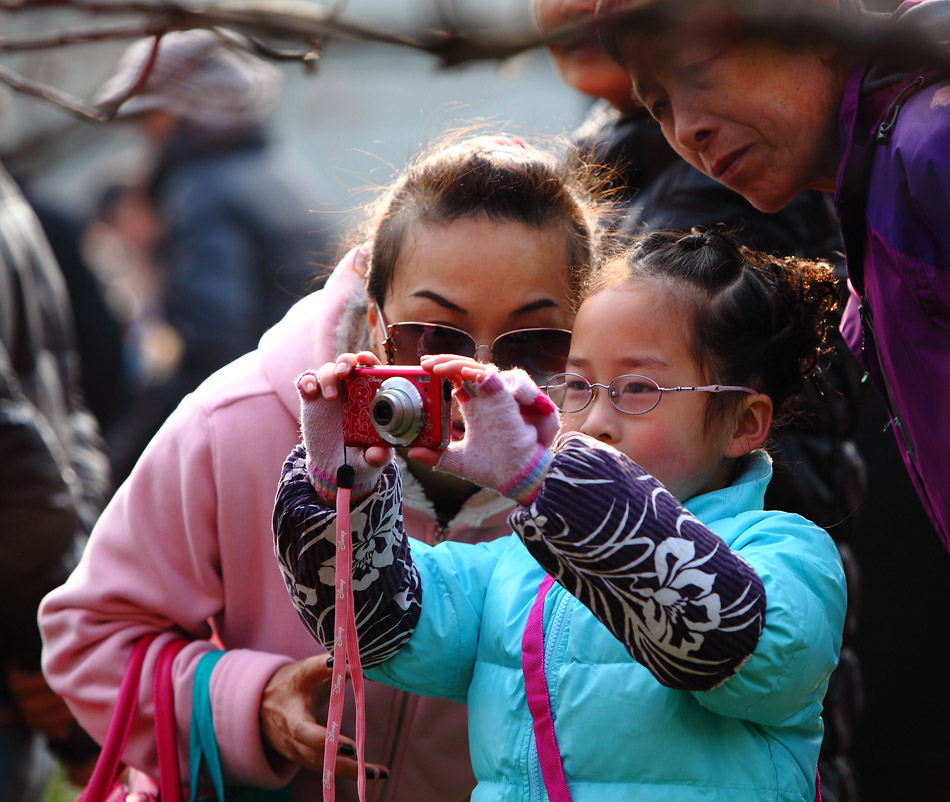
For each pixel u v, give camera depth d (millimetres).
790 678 6109
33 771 11547
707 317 6887
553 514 5777
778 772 6477
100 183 23734
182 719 8008
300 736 7562
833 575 6582
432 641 7051
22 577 10586
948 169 6387
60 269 21219
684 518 5953
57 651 8453
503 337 7621
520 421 5801
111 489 19203
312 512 6254
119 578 8305
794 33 4734
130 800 8266
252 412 8164
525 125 9719
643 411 6844
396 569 6809
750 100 7059
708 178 9328
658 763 6402
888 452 12805
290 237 20125
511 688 6824
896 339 7004
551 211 7758
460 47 4996
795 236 9383
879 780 13125
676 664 5949
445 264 7535
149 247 23172
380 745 8141
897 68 6410
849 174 6953
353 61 5340
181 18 5754
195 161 20266
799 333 7324
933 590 12883
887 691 13062
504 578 7230
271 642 8273
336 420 6062
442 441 5691
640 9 4738
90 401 21500
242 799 8359
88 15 5980
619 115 10461
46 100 7504
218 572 8359
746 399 7031
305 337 8266
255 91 20359
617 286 7035
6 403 10641
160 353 21891
